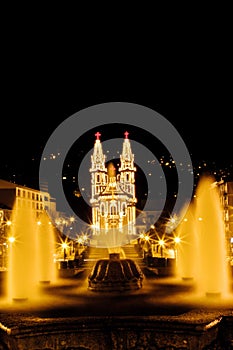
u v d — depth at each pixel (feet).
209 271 50.21
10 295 47.21
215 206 56.03
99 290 48.67
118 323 31.58
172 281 58.29
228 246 150.00
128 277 48.88
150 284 55.42
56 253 124.88
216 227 53.83
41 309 40.06
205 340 30.73
